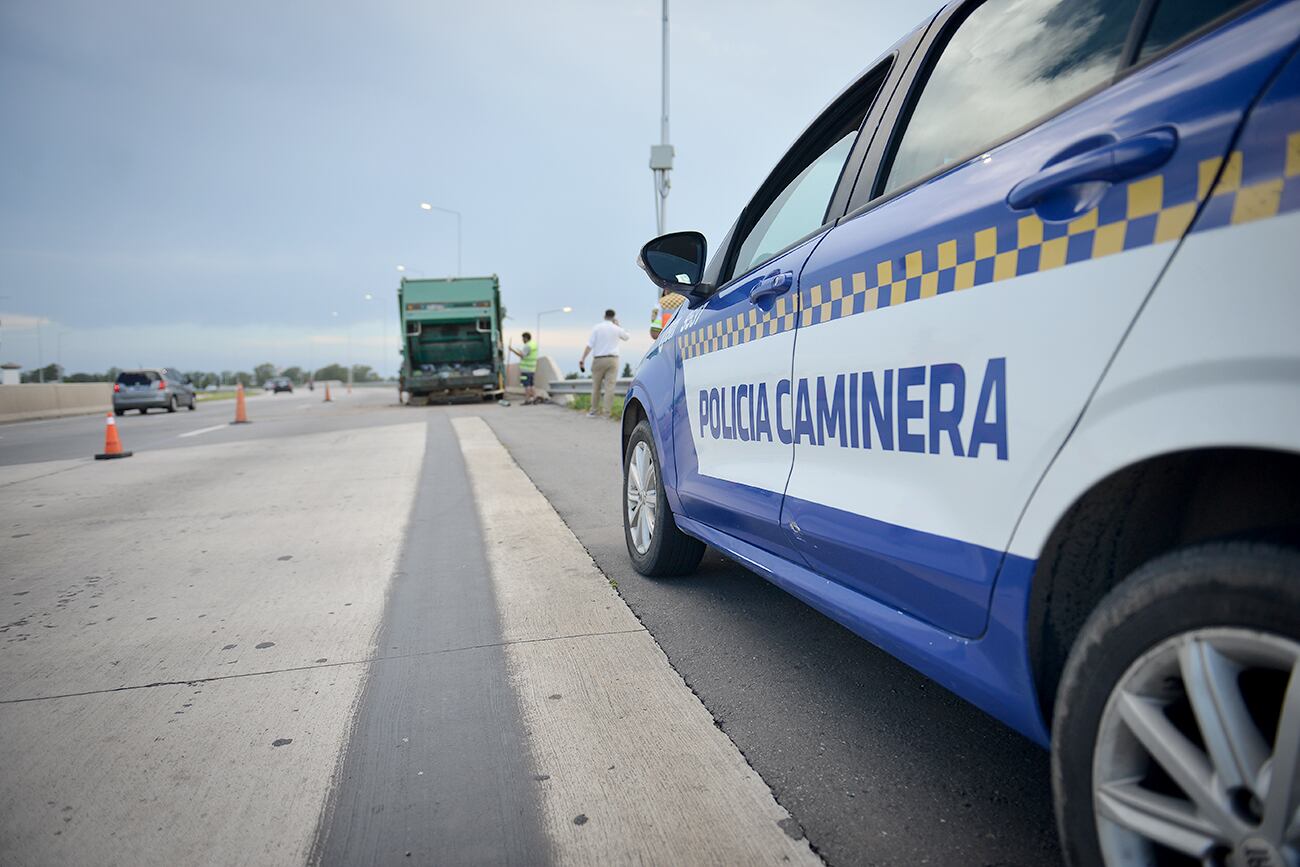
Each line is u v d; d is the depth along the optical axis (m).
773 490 2.30
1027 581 1.31
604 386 14.02
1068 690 1.21
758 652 2.74
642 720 2.25
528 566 3.94
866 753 2.03
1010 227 1.38
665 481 3.41
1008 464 1.35
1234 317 0.97
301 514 5.47
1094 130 1.27
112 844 1.73
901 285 1.69
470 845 1.69
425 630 3.05
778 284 2.30
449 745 2.13
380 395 48.66
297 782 1.97
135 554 4.42
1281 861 0.92
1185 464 1.11
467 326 21.38
